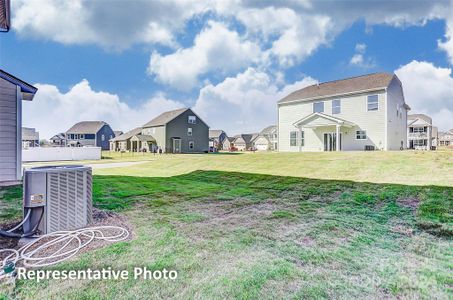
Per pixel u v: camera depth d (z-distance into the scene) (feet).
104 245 10.01
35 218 10.55
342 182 24.36
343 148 63.36
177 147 128.57
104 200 18.11
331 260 8.95
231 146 219.61
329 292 6.98
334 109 64.90
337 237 11.19
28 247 9.62
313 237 11.19
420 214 14.40
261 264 8.60
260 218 14.08
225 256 9.20
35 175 10.48
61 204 11.00
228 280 7.56
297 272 8.07
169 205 17.04
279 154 50.57
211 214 14.88
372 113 59.11
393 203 16.93
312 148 68.13
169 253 9.37
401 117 68.69
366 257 9.21
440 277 7.79
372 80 63.21
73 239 10.44
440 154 34.65
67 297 6.70
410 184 21.80
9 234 10.45
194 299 6.65
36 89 27.48
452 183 21.29
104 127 199.21
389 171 27.68
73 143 190.80
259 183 26.61
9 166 25.07
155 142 133.08
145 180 29.68
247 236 11.27
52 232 10.70
